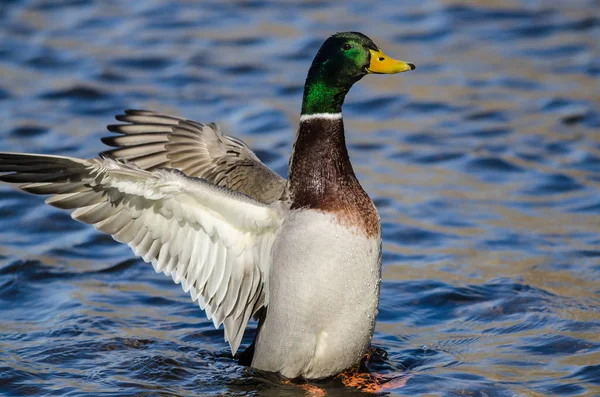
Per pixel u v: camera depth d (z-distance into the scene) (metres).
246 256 9.30
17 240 13.38
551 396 9.14
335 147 9.39
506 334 10.66
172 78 19.36
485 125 17.45
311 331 9.05
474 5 22.89
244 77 19.47
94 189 8.96
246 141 16.69
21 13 22.48
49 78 19.20
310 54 20.45
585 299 11.40
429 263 12.59
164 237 9.22
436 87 19.06
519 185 15.13
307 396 9.26
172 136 11.06
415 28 21.67
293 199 9.26
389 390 9.35
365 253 9.01
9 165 8.66
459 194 14.81
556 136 16.89
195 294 9.43
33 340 10.49
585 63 19.95
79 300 11.56
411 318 11.17
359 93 18.94
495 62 20.12
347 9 22.84
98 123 17.36
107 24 22.09
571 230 13.46
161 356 10.16
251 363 9.72
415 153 16.38
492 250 12.93
